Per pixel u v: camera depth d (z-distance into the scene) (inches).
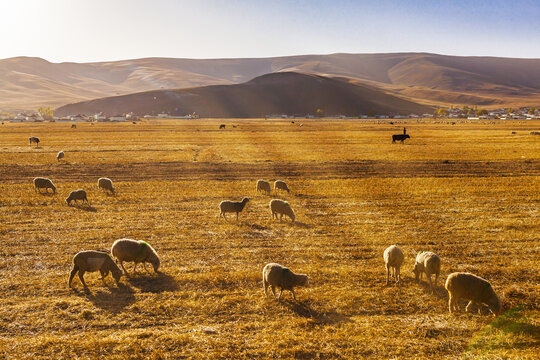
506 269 581.6
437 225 823.1
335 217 895.1
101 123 5674.2
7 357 366.0
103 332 414.0
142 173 1526.8
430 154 2064.5
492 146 2420.0
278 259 634.8
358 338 404.5
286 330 422.3
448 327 426.6
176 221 845.2
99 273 577.3
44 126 4717.0
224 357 373.4
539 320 438.3
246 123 6092.5
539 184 1253.1
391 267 572.4
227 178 1433.3
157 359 369.7
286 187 1157.1
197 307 469.1
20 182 1316.4
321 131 4067.4
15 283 526.3
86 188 1201.4
